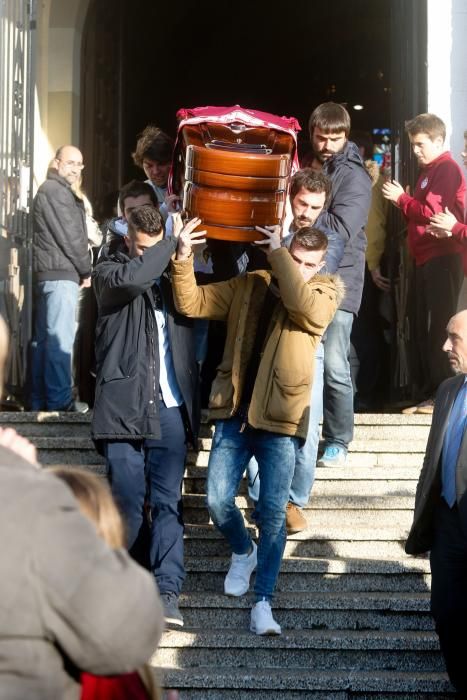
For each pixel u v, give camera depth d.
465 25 10.66
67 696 3.12
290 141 7.06
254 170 6.80
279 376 6.80
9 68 10.63
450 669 6.52
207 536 7.82
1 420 8.93
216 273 7.82
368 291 11.12
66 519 3.08
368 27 22.17
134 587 3.03
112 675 3.05
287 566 7.56
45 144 12.84
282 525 7.00
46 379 9.68
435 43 10.67
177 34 22.16
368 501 8.16
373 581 7.56
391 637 7.06
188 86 24.14
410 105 11.52
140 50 20.62
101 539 3.11
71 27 13.02
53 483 3.16
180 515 7.10
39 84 12.73
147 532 7.35
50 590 3.01
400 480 8.26
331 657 7.05
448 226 8.92
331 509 8.15
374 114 23.28
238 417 6.98
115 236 7.45
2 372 3.48
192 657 7.04
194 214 7.00
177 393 7.20
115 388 7.02
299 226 7.39
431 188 9.30
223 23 22.17
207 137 7.02
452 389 6.67
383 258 11.97
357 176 8.17
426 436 8.78
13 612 3.01
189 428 7.21
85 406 10.44
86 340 11.52
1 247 10.12
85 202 10.71
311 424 7.57
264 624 6.99
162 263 6.92
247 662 7.04
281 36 22.72
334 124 8.12
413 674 6.94
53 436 8.85
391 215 11.94
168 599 6.93
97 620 2.97
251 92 24.38
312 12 21.92
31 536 3.04
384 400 12.52
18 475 3.16
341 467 8.30
